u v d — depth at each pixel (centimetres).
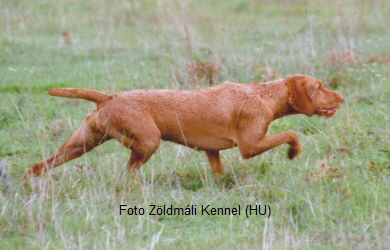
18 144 1291
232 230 962
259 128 1109
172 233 954
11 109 1454
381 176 1138
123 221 970
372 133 1320
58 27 2269
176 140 1111
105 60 1820
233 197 1061
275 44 1983
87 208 977
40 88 1614
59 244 894
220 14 2544
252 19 2484
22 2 2539
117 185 1070
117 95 1082
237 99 1108
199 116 1094
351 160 1198
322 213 993
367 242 926
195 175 1154
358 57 1759
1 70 1736
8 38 2036
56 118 1414
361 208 1030
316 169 1161
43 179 1049
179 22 2141
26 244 888
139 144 1073
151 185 1070
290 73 1656
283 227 971
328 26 2041
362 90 1558
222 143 1116
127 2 2444
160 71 1695
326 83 1598
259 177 1140
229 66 1659
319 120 1388
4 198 1001
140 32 2191
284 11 2606
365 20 2319
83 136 1098
